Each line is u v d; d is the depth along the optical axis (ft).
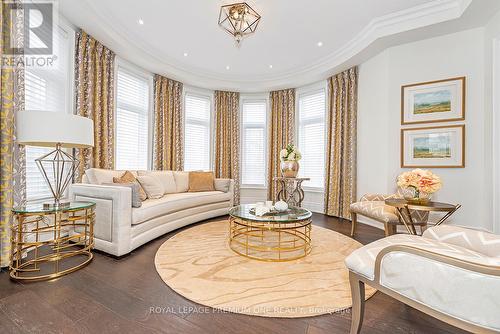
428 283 2.86
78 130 5.89
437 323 4.11
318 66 13.00
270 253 7.24
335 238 8.96
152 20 9.18
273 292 4.98
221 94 16.26
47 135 5.38
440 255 2.80
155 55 11.93
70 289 4.99
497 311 2.45
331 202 13.20
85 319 4.01
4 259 5.72
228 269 6.07
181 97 14.85
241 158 16.90
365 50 10.27
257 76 15.25
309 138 15.31
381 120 10.51
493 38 7.95
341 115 12.73
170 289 5.05
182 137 14.79
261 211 7.29
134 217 7.28
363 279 3.55
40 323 3.89
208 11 8.58
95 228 7.15
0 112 5.65
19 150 6.22
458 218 8.81
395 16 8.71
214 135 16.21
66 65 8.61
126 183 8.00
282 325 3.97
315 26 9.48
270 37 10.35
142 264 6.32
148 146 13.02
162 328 3.83
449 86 8.95
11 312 4.17
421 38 9.26
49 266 6.11
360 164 11.74
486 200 8.32
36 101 7.47
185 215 10.36
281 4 8.08
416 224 7.05
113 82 10.59
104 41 9.71
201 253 7.18
